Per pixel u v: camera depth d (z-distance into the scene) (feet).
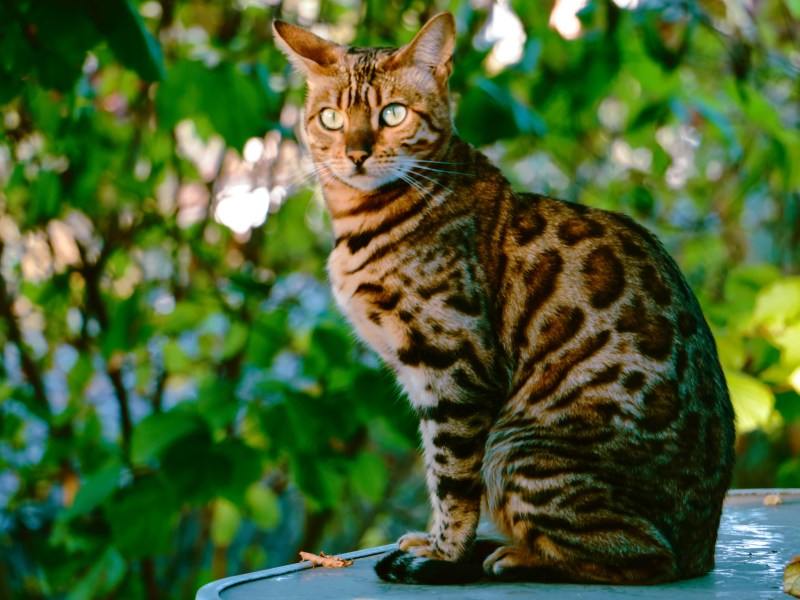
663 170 16.44
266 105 12.07
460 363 8.89
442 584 8.12
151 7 16.15
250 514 15.62
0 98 11.38
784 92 19.94
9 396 14.52
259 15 16.06
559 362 8.75
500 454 8.59
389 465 20.88
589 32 14.85
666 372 8.57
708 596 7.45
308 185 14.60
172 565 18.07
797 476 15.20
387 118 9.83
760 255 21.89
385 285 9.24
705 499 8.54
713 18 18.20
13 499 15.92
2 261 15.67
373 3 15.21
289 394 12.18
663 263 9.25
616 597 7.41
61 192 14.19
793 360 12.97
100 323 15.44
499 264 9.20
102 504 12.78
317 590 7.96
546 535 8.16
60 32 10.31
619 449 8.34
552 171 19.53
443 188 9.47
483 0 15.10
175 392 18.25
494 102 12.28
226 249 16.75
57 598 19.75
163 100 11.93
